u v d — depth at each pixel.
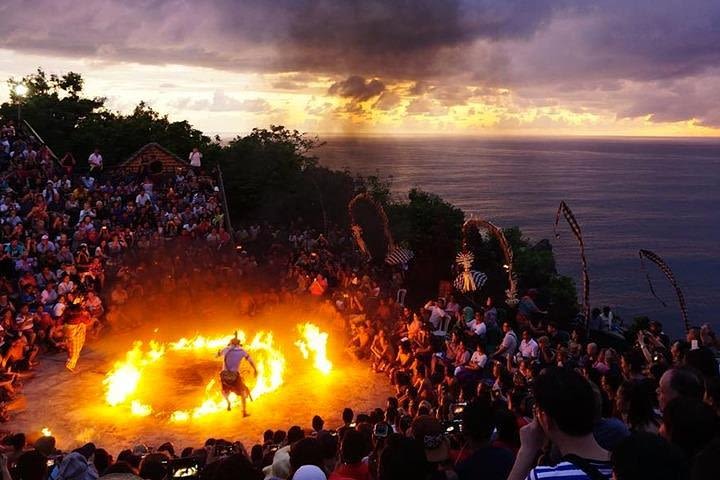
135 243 25.81
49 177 29.80
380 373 18.70
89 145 47.25
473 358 16.31
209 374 18.17
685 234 157.88
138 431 14.77
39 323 19.66
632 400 5.38
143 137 48.34
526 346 16.09
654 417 5.28
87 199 28.42
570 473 3.23
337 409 16.19
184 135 50.69
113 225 27.39
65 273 21.77
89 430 14.77
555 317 24.39
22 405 15.84
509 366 15.75
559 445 3.41
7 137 32.50
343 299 23.00
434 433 5.02
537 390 3.44
